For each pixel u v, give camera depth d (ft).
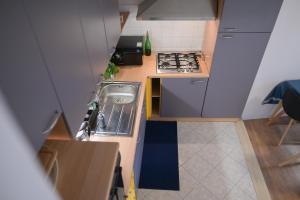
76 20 3.67
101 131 6.25
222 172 8.50
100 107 7.19
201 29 9.50
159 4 7.61
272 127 10.09
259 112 10.24
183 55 9.89
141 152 8.47
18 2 2.25
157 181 8.24
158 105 10.45
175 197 7.78
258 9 7.22
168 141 9.67
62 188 3.32
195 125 10.38
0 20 2.02
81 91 4.06
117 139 6.06
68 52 3.43
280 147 9.27
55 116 3.10
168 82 9.10
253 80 9.05
